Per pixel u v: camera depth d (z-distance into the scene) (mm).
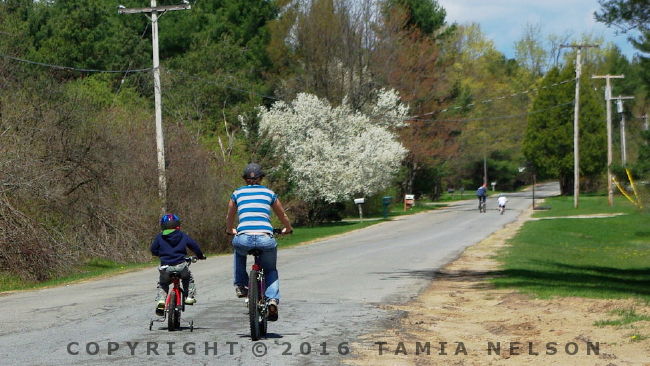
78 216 54188
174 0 132250
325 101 109188
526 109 198250
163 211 59406
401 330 21609
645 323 21359
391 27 132750
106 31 113875
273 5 138125
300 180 102375
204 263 51125
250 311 18891
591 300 26969
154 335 20609
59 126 54125
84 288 37531
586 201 141000
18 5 110188
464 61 184000
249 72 122625
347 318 23703
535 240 63938
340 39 125062
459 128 160250
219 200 65188
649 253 55719
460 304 27969
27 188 47781
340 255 52750
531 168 168875
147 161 61594
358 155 105938
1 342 20047
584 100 163500
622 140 146000
